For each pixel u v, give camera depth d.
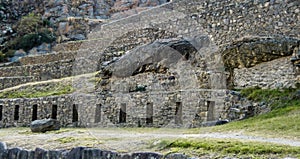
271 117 14.62
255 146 10.10
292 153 9.52
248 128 13.59
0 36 42.38
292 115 14.05
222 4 19.97
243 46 17.53
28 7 48.69
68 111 20.80
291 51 16.36
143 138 12.55
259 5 18.42
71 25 41.59
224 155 9.90
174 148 10.84
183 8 22.06
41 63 33.25
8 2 49.00
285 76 16.27
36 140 14.26
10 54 38.50
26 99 22.67
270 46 16.81
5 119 23.08
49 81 25.78
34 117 22.25
